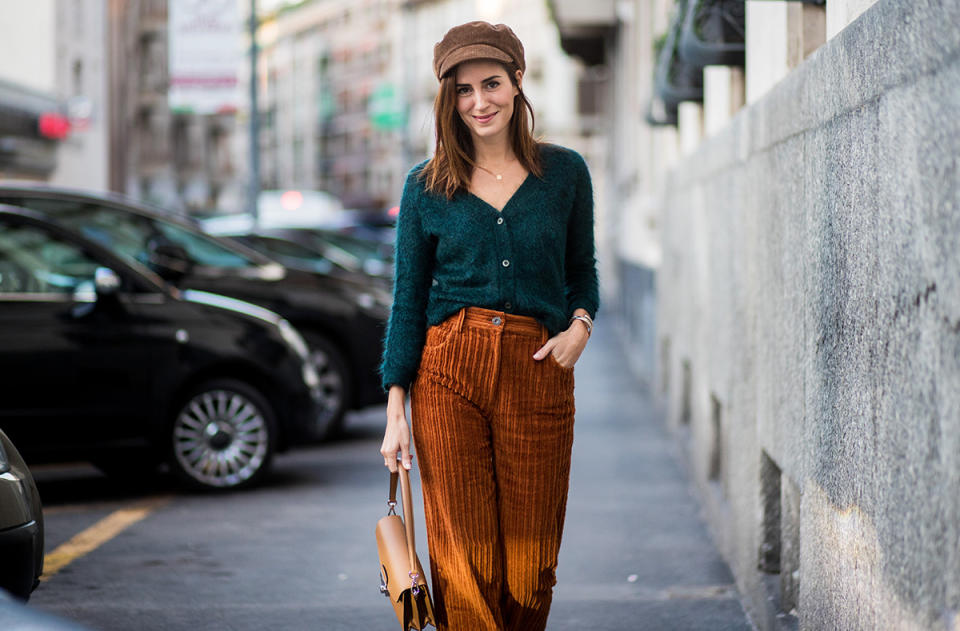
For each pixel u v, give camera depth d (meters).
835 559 3.50
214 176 60.00
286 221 44.31
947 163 2.46
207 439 7.97
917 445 2.67
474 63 3.37
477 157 3.45
